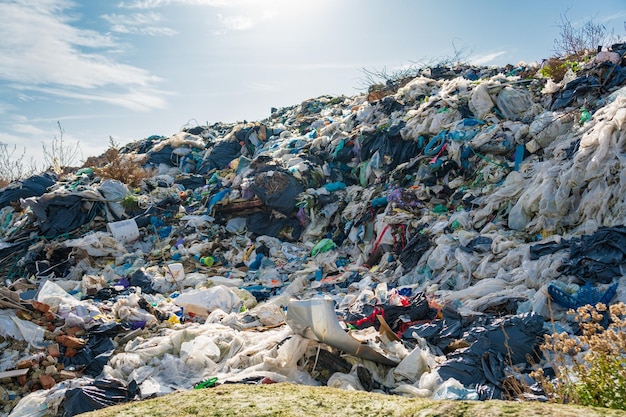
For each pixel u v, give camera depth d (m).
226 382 5.49
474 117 12.57
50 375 6.37
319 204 12.77
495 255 8.59
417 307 7.04
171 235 12.81
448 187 11.38
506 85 12.80
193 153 17.28
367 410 2.23
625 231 7.37
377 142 13.36
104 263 11.70
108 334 7.25
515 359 5.57
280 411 2.26
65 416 5.46
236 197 13.05
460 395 4.96
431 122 12.70
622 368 2.95
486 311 7.14
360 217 11.84
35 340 6.89
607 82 11.60
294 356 5.76
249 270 11.36
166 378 5.89
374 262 10.84
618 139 8.48
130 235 12.53
